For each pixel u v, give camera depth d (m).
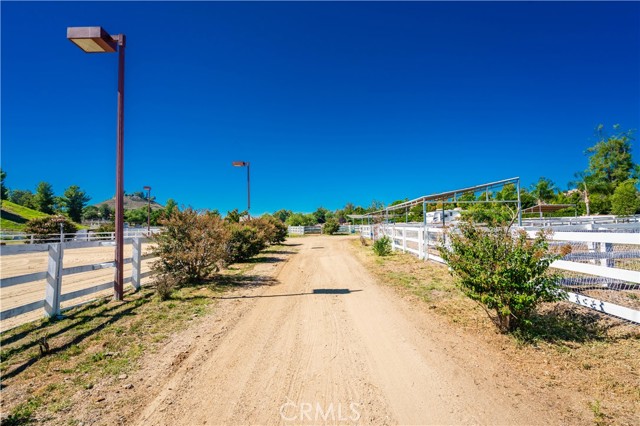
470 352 4.16
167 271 8.65
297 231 48.72
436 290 7.34
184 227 8.88
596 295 5.79
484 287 4.54
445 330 4.95
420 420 2.86
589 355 3.84
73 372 3.81
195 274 9.02
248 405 3.14
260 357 4.22
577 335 4.38
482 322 5.14
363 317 5.81
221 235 9.68
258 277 10.09
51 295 5.69
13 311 4.89
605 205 43.16
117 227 7.11
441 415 2.92
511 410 2.95
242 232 13.67
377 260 13.22
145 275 8.56
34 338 4.80
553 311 5.27
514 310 4.48
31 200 76.50
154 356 4.26
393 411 3.00
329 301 7.02
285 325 5.50
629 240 4.59
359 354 4.25
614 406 2.94
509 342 4.35
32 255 20.14
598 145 47.12
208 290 8.14
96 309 6.35
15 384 3.53
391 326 5.27
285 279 9.77
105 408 3.11
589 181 47.81
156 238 8.80
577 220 18.73
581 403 3.01
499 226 4.97
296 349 4.47
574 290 6.04
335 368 3.88
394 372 3.73
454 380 3.50
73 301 6.94
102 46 6.84
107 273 10.94
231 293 7.82
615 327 4.50
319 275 10.45
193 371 3.85
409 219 35.38
